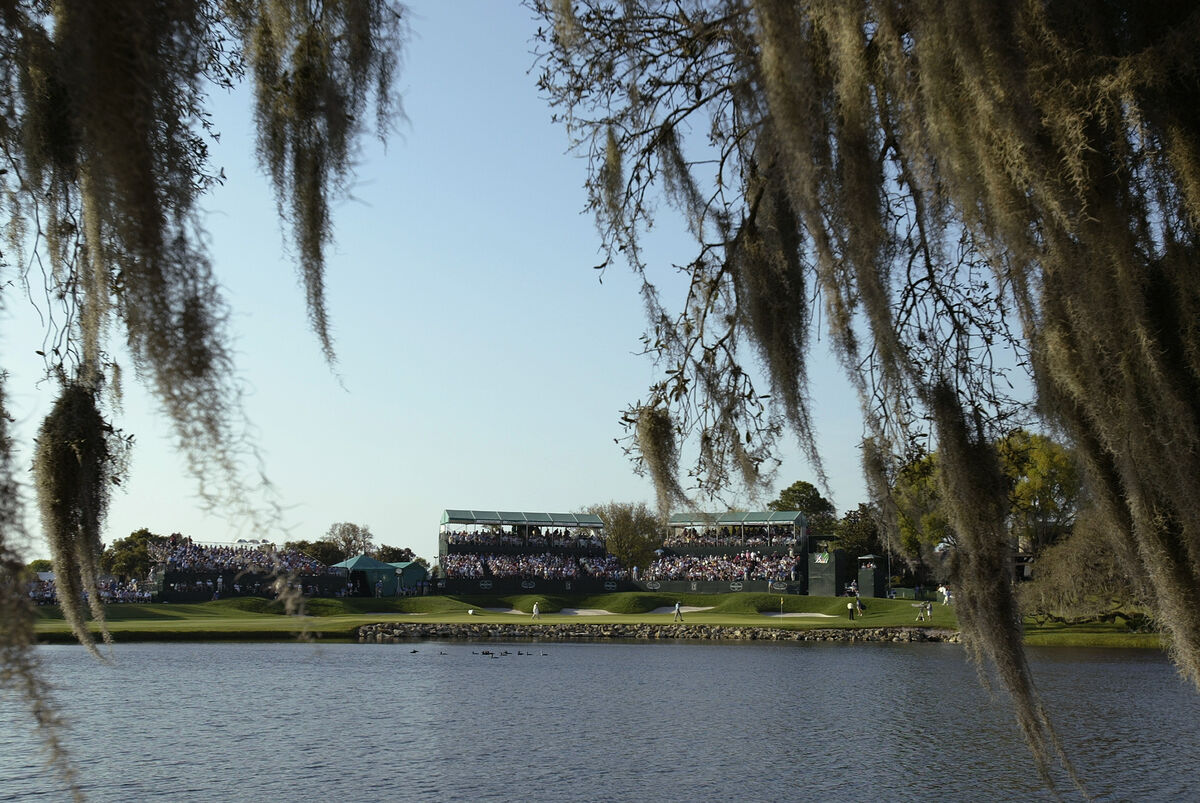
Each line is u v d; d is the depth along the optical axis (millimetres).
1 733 18438
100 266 3461
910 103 3734
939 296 4633
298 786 15156
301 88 3783
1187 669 3748
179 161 3092
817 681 29922
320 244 3811
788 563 65375
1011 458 4602
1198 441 3617
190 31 3086
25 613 2492
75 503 3574
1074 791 14828
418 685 28562
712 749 18375
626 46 5160
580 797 14594
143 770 16156
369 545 87812
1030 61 3711
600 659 37781
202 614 52594
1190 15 3471
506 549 70750
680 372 5453
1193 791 14695
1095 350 3723
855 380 3924
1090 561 31062
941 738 19531
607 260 5648
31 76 3574
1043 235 3809
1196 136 3658
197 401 2867
